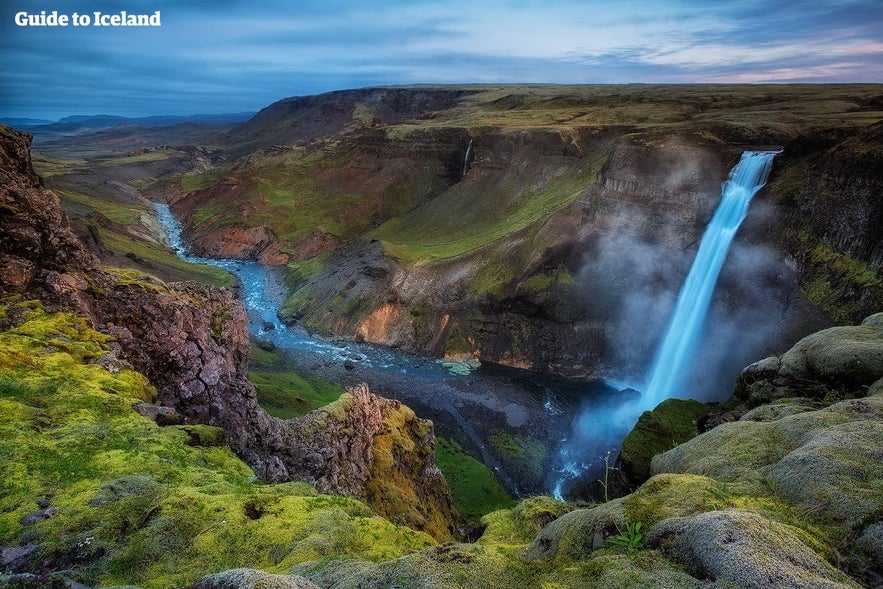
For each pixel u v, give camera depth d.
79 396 27.17
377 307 124.81
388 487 46.78
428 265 130.62
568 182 154.38
